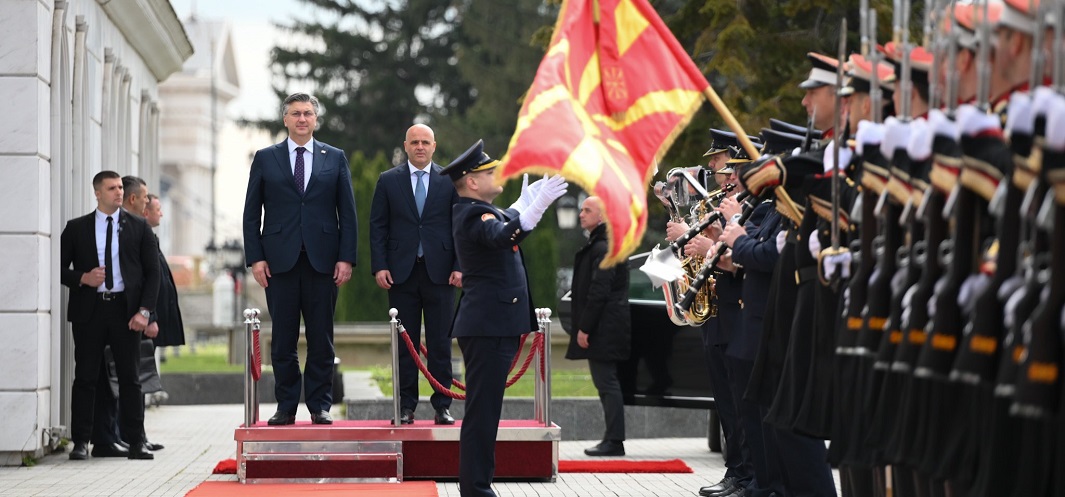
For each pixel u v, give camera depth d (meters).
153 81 38.22
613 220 13.26
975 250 9.47
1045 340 8.23
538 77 13.63
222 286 83.88
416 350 20.44
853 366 11.47
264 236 20.03
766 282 16.02
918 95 11.58
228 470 21.17
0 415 22.12
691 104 14.35
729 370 17.97
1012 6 9.51
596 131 13.97
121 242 23.00
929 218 9.92
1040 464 8.82
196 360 60.47
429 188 20.38
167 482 20.02
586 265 24.47
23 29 22.27
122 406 23.28
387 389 32.19
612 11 14.26
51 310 23.22
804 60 41.78
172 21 35.31
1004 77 9.87
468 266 16.12
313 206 20.05
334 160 20.30
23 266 22.23
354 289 58.53
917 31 38.84
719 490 18.62
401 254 20.23
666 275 17.77
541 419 21.11
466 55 82.81
